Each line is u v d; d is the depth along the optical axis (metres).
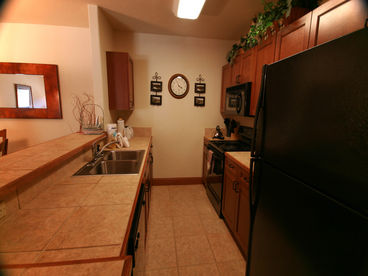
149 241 1.83
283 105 0.92
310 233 0.76
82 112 2.71
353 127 0.59
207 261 1.61
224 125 3.15
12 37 2.48
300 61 0.80
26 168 0.91
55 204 0.89
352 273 0.60
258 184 1.15
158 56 2.83
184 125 3.07
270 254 1.03
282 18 1.48
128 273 0.49
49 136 2.72
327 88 0.67
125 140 2.13
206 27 2.48
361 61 0.55
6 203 0.78
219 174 2.23
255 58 1.91
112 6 1.98
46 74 2.58
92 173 1.44
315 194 0.73
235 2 1.86
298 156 0.82
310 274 0.77
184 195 2.81
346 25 0.96
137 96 2.90
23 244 0.63
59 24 2.49
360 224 0.57
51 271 0.48
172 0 1.86
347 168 0.61
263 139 1.09
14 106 2.58
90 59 2.65
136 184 1.14
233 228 1.84
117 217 0.79
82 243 0.64
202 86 2.98
